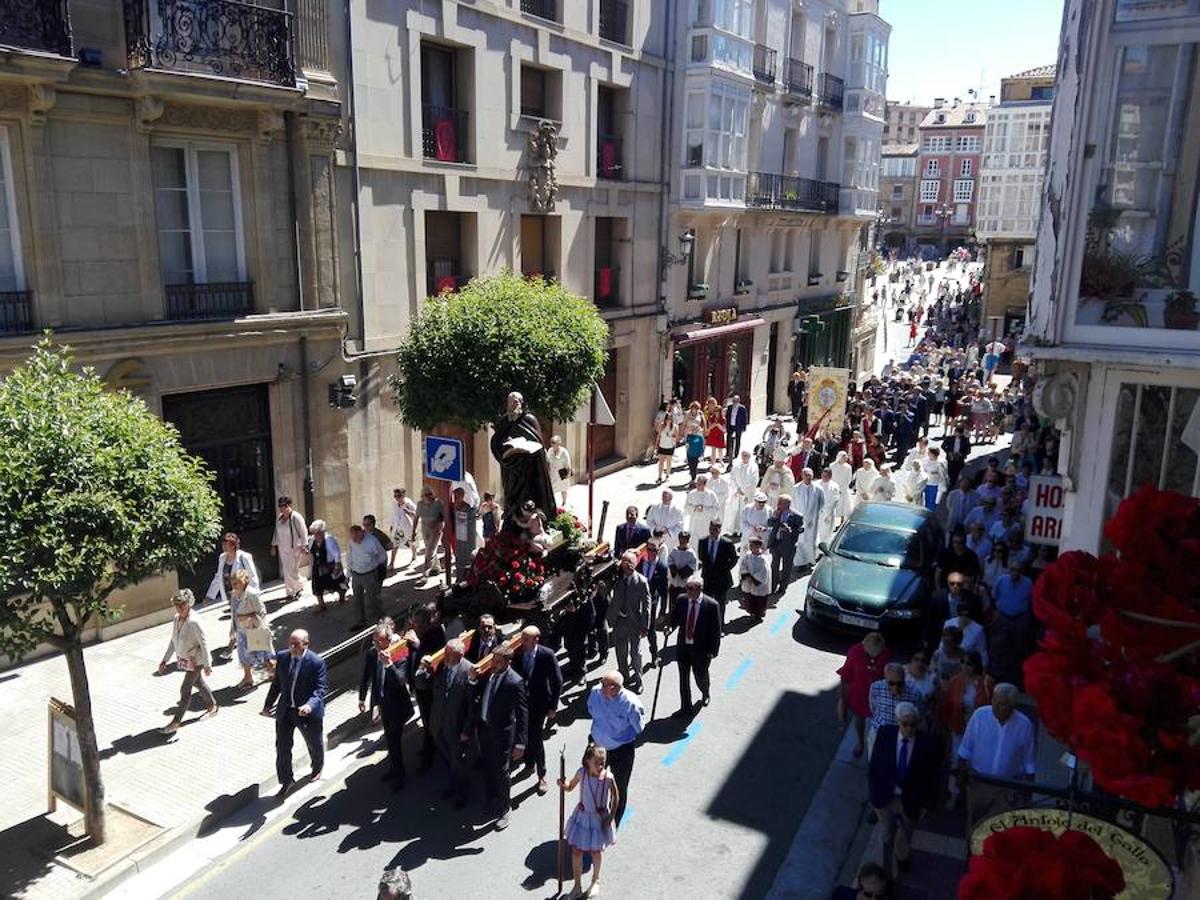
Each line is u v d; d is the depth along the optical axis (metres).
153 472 7.43
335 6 14.21
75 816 8.53
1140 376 7.46
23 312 11.38
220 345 13.16
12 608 7.02
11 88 10.76
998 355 37.34
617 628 11.38
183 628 10.23
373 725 10.65
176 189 12.87
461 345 12.98
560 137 19.44
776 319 30.61
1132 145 7.07
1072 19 7.01
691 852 8.34
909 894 7.67
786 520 14.77
